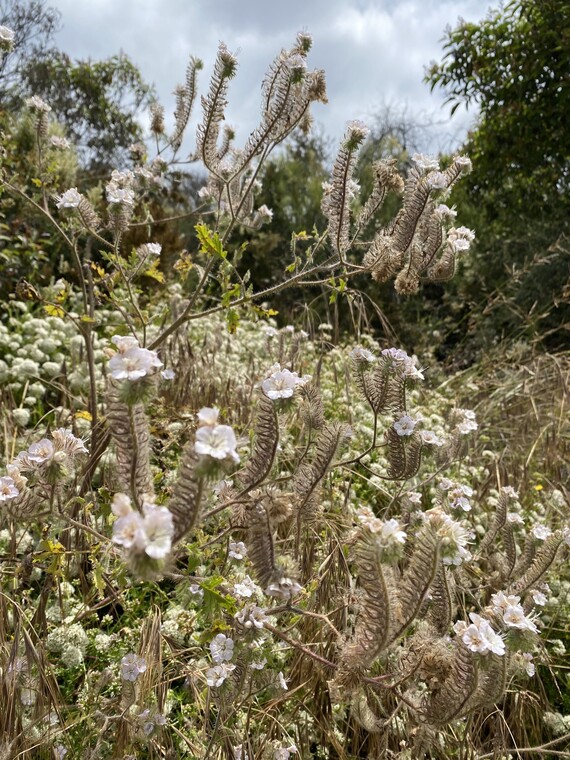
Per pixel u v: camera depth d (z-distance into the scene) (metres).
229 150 3.64
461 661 1.81
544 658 3.05
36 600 2.71
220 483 2.27
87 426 3.77
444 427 5.13
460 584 3.09
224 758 2.27
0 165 3.28
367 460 4.23
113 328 5.52
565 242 9.60
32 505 1.92
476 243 10.59
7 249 6.49
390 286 10.91
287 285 2.81
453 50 10.84
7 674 2.09
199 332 6.36
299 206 13.74
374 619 1.76
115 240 2.91
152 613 2.43
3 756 1.99
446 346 10.49
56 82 16.36
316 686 2.61
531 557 3.01
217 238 2.56
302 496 2.13
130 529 1.31
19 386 4.53
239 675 2.04
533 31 9.96
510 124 10.27
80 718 2.18
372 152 14.27
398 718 2.57
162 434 3.98
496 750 2.47
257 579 1.98
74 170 6.00
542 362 7.25
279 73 2.85
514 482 4.61
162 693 2.20
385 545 1.70
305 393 2.35
